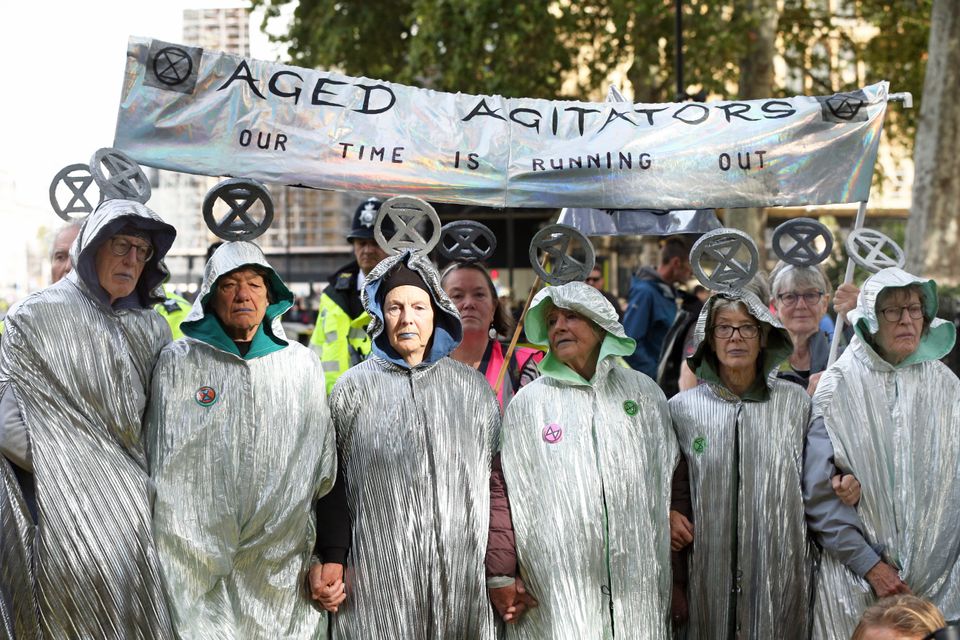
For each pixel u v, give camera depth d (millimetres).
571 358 4773
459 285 5750
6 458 4305
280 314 4543
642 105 5566
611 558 4566
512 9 18672
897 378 4777
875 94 5555
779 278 6062
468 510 4520
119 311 4480
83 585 4191
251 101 5141
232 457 4359
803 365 6090
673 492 4852
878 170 23938
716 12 18172
